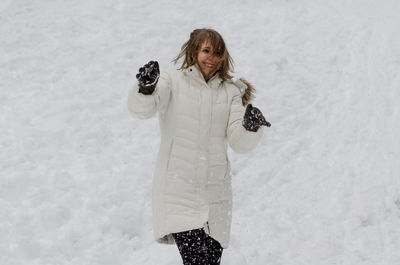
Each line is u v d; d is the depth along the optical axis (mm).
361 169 7879
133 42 10906
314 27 12203
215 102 4250
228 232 4355
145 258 5703
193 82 4242
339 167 7949
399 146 8336
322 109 9461
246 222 6621
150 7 12484
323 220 6773
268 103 9477
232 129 4246
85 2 12484
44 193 6555
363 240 6371
